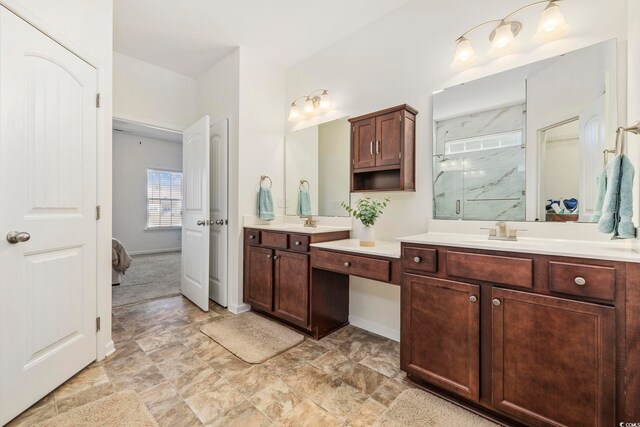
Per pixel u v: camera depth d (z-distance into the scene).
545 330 1.17
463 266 1.39
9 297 1.30
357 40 2.54
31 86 1.39
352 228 2.55
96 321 1.81
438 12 2.05
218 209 3.04
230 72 2.94
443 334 1.46
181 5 2.25
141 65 3.15
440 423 1.32
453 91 1.98
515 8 1.74
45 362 1.46
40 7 1.44
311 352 2.00
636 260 1.00
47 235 1.47
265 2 2.21
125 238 5.83
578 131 1.53
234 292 2.81
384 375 1.72
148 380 1.64
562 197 1.58
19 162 1.34
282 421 1.34
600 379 1.06
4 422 1.27
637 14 1.28
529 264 1.21
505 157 1.77
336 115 2.70
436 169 2.05
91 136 1.76
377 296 2.34
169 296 3.24
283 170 3.21
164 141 6.37
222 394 1.53
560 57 1.59
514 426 1.29
